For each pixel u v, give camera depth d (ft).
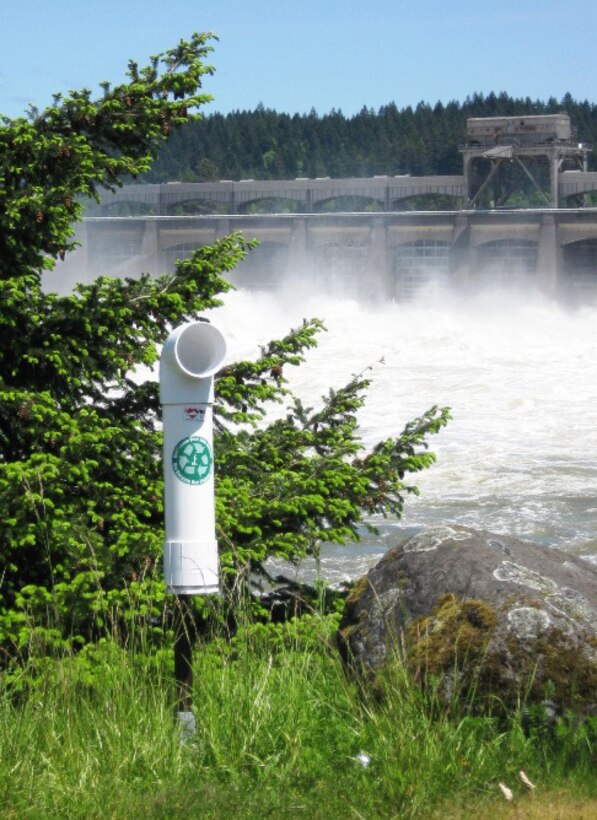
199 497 22.86
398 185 366.63
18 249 30.40
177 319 31.27
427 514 70.33
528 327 252.62
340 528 30.63
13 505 26.81
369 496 31.68
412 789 20.34
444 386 134.41
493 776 20.93
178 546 22.81
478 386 133.90
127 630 26.27
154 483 29.40
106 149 31.58
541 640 22.56
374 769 21.25
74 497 28.35
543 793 20.33
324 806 20.03
